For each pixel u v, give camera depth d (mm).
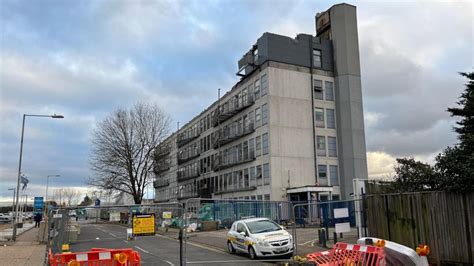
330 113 49031
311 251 16422
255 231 16203
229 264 14094
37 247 20828
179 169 79250
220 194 57531
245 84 52219
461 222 11438
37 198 44438
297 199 43781
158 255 15883
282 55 47844
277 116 46062
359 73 49781
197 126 71312
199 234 24719
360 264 9141
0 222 68188
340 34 50125
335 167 47875
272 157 44938
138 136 54031
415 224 12844
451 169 11969
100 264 9000
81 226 11242
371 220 14695
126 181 52812
